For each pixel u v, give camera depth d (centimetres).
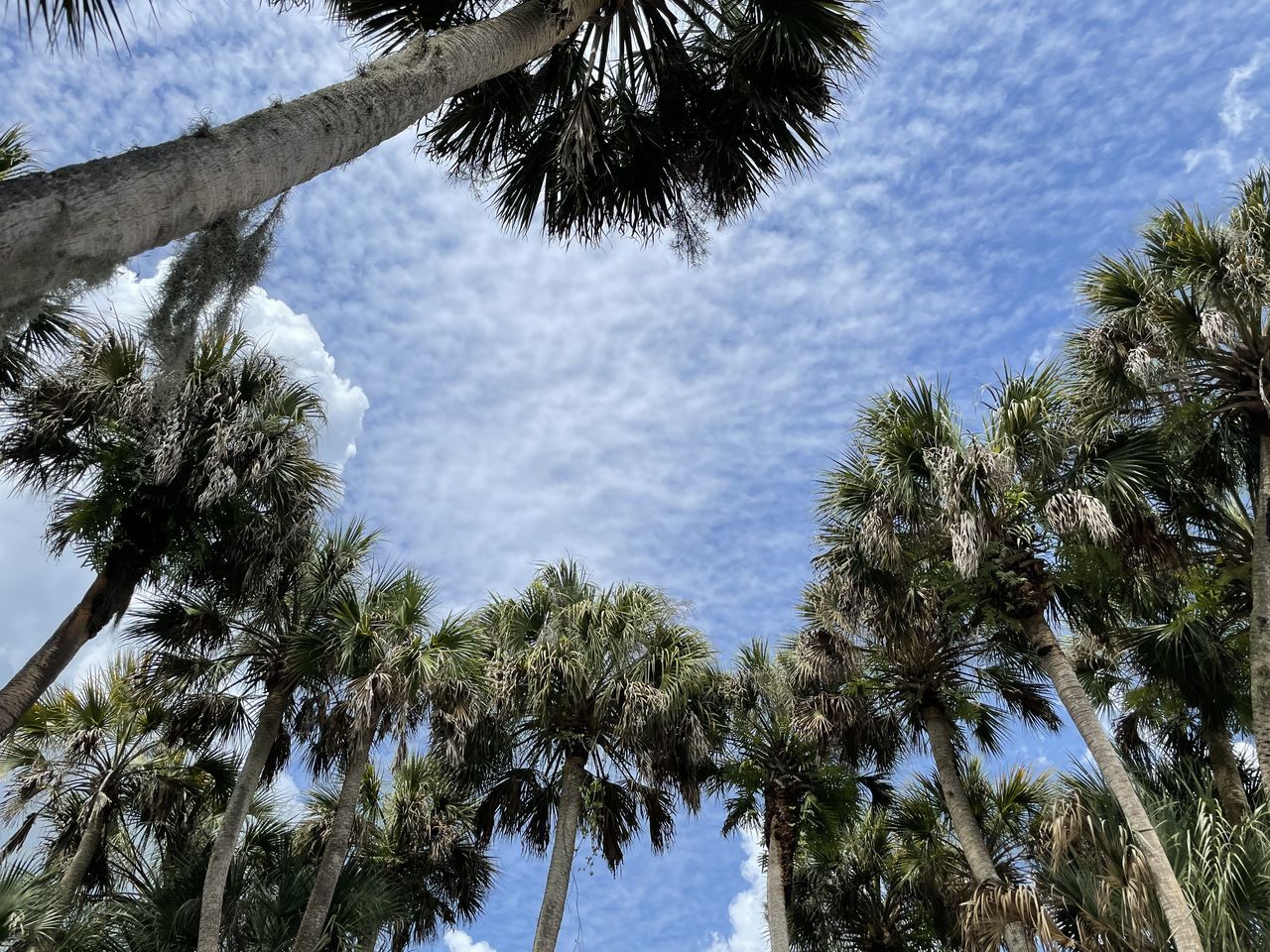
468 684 1335
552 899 1368
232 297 500
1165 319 1091
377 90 471
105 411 1091
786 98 855
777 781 1571
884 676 1433
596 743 1518
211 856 1161
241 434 1120
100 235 325
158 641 1309
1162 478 1176
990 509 1084
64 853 1348
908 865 1551
